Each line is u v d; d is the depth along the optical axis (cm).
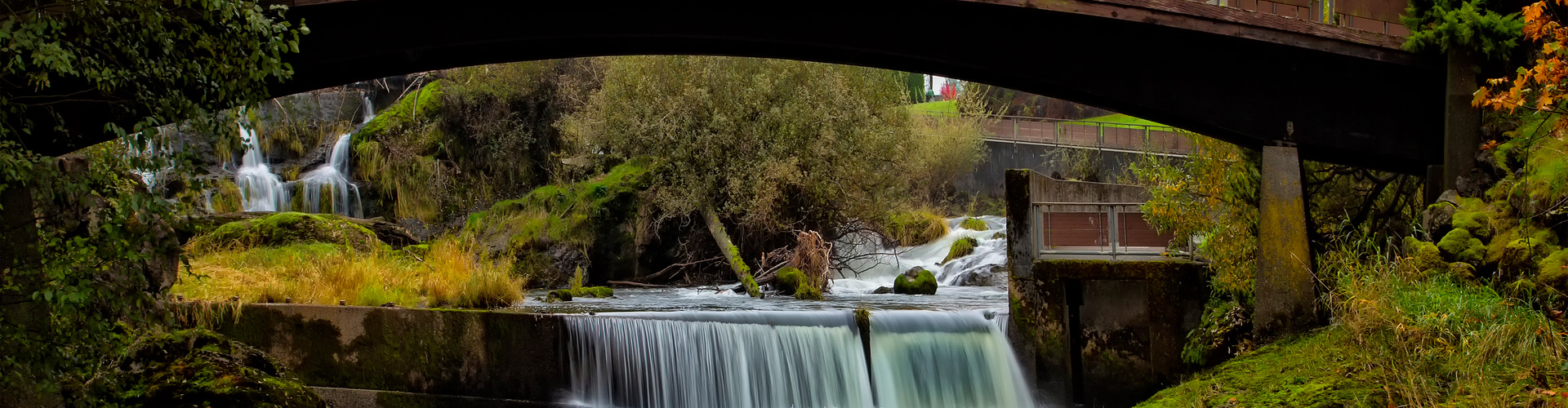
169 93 595
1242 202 1220
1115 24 1076
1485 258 938
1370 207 1353
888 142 2280
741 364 1315
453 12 1016
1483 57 1059
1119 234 1335
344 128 2645
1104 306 1316
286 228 1798
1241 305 1193
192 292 1273
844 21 1087
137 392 822
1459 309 862
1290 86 1121
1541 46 1011
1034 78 1113
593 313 1417
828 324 1339
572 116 2506
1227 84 1118
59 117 657
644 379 1293
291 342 1243
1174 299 1265
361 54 998
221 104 637
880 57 1132
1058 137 3944
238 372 862
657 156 2227
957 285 2183
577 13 1049
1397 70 1126
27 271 605
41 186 583
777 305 1630
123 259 637
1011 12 1068
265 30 610
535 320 1290
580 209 2194
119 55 677
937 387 1339
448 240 1839
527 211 2272
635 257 2200
